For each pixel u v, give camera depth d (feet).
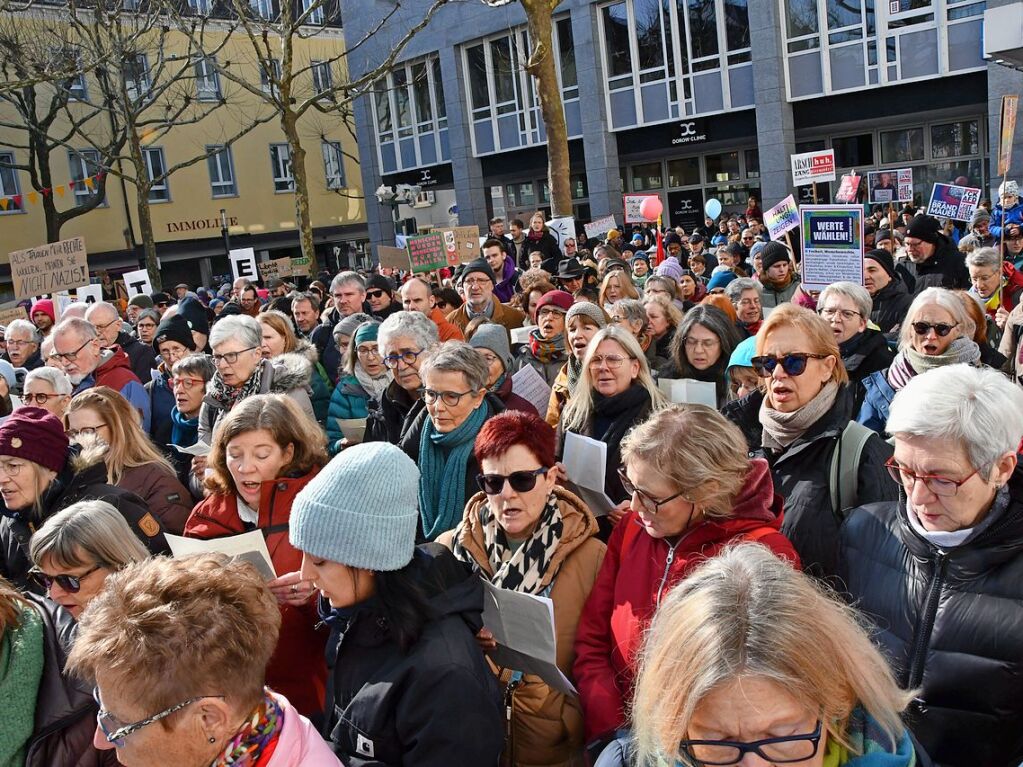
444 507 12.71
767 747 4.59
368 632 7.64
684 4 76.89
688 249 53.88
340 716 7.55
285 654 9.52
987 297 21.77
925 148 74.38
